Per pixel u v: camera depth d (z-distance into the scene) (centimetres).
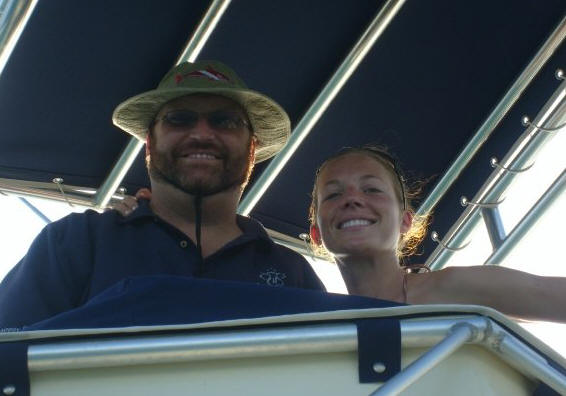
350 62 293
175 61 291
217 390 160
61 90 290
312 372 160
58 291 212
